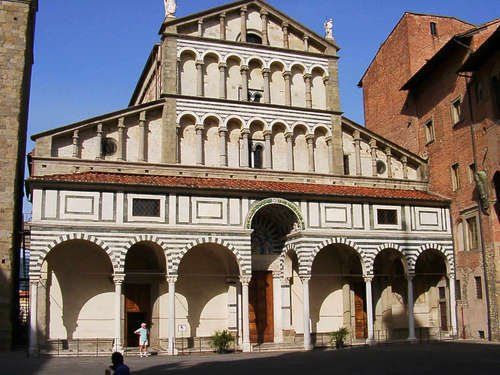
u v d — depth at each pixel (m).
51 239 36.59
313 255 42.44
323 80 49.34
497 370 25.25
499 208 41.69
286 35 48.78
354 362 30.42
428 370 26.03
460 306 45.34
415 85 51.88
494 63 40.75
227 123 45.47
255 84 47.28
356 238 43.75
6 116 40.31
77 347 39.28
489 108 41.66
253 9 48.44
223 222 40.62
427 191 49.81
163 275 41.66
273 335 44.41
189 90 45.31
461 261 45.53
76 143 41.09
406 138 53.59
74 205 37.50
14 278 40.53
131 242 38.22
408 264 44.81
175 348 38.12
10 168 39.59
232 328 42.78
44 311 38.97
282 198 42.34
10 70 41.06
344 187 46.38
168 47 44.69
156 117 44.00
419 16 54.72
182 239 39.41
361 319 47.16
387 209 45.25
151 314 41.72
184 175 43.31
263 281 45.06
